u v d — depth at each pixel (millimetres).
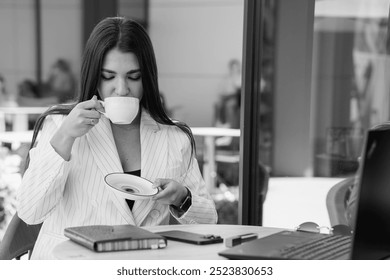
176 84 8297
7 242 1971
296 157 3088
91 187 1921
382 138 1288
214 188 4797
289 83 3061
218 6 8047
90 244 1446
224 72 8023
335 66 3143
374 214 1331
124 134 2066
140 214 1946
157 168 2012
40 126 2018
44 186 1836
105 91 1960
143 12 8211
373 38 3197
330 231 1736
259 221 2900
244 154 2750
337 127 3154
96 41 1938
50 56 7906
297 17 3043
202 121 8109
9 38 7863
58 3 7848
